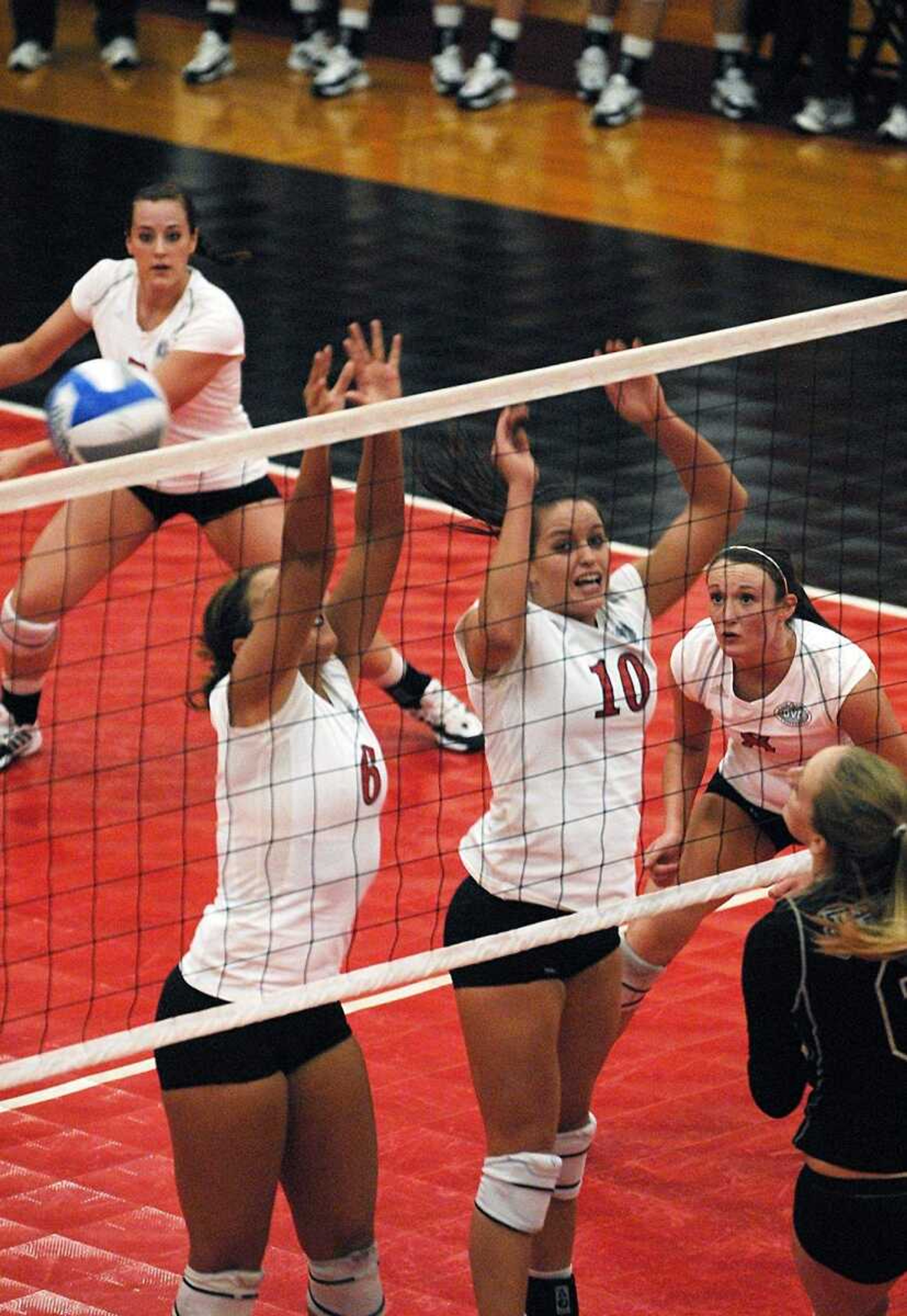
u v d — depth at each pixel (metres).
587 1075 15.19
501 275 44.25
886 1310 14.45
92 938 20.89
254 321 41.22
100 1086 18.66
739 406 37.50
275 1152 13.58
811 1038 13.49
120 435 20.02
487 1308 14.40
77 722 25.94
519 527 14.50
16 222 46.59
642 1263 16.39
